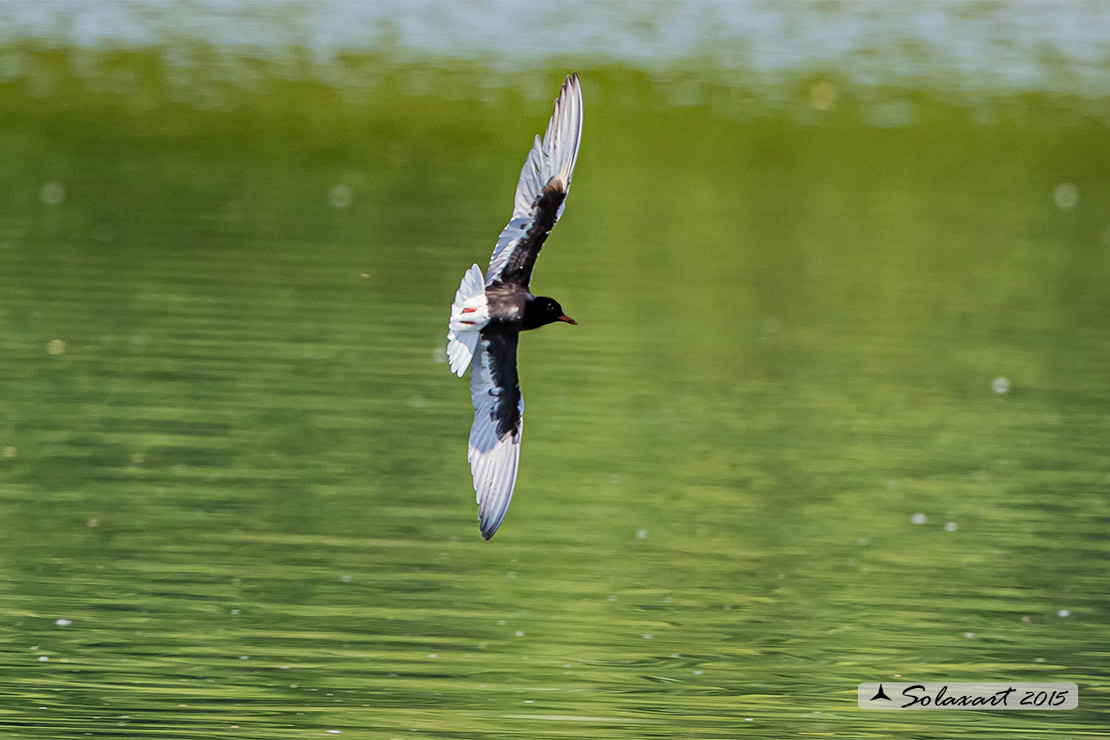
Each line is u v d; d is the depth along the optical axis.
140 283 22.23
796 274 25.20
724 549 15.05
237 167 29.08
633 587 14.12
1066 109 35.53
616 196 28.91
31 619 12.97
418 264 23.98
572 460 17.09
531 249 8.99
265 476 16.12
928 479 17.02
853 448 17.88
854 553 15.07
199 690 11.94
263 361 19.45
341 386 18.81
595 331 21.67
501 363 8.91
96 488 15.62
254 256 23.92
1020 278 25.72
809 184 30.66
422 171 29.70
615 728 11.61
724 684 12.43
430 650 12.74
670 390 19.47
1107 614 13.92
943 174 31.92
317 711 11.68
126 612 13.19
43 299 21.23
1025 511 16.22
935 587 14.36
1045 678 12.76
